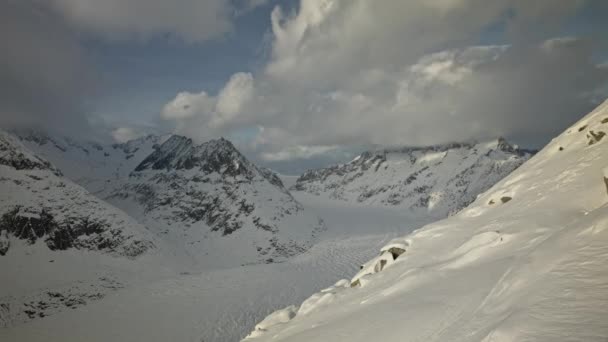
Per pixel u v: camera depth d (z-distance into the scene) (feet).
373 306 47.21
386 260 72.90
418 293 42.39
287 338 54.70
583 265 24.16
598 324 17.95
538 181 71.61
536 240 41.29
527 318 21.07
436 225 78.28
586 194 50.49
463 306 32.48
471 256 47.06
